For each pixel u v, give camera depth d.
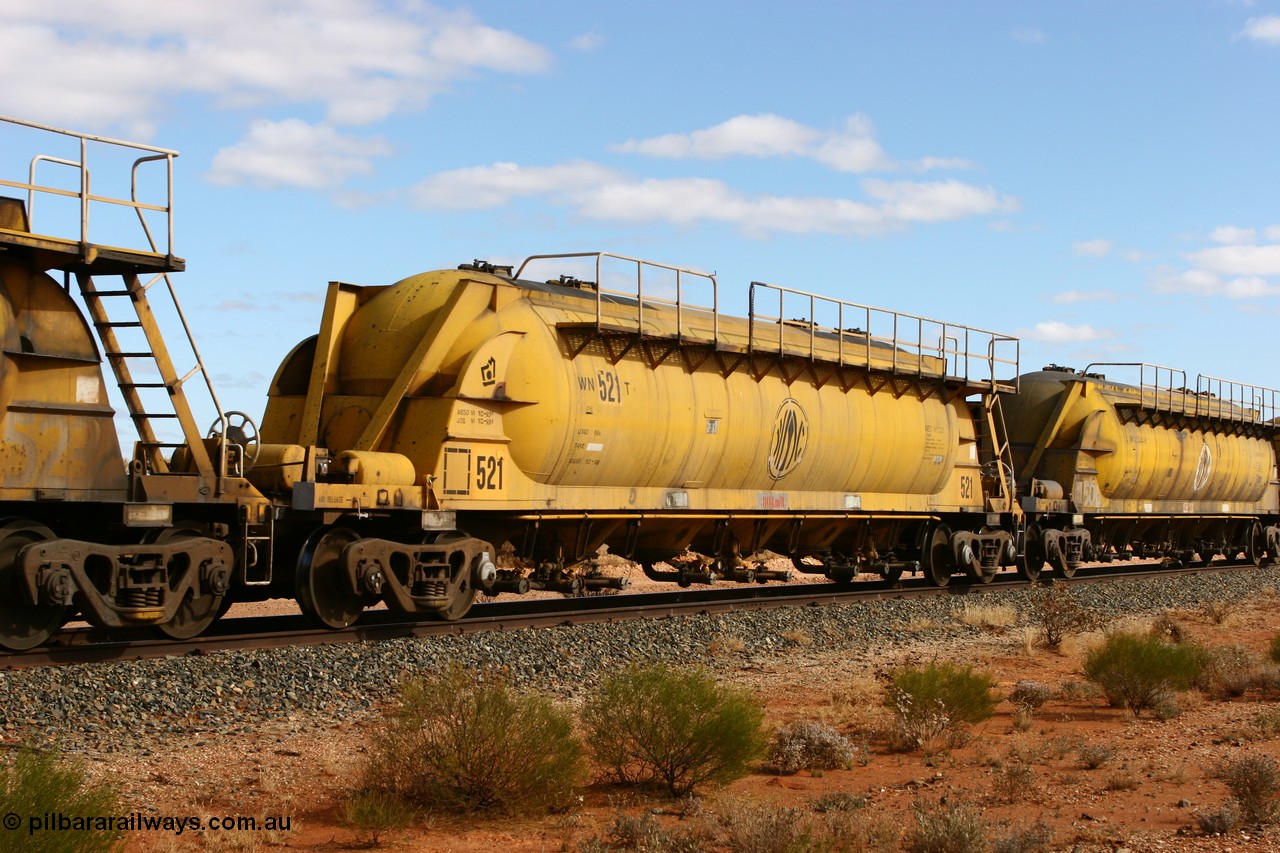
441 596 15.56
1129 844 7.89
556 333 17.58
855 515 24.14
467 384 16.02
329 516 14.49
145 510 12.33
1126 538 34.56
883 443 24.08
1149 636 15.47
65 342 11.89
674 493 19.64
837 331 25.44
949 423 26.48
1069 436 30.77
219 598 13.70
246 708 11.31
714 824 8.23
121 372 12.57
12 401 11.31
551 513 17.75
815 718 12.24
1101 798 9.23
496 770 8.64
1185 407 36.06
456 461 15.94
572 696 12.80
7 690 10.53
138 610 12.27
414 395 16.11
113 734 10.19
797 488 22.33
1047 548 29.03
